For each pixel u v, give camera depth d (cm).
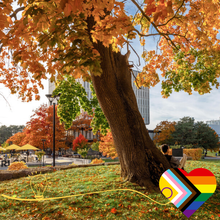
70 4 211
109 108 612
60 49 407
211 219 392
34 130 3338
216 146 4041
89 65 317
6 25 288
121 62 662
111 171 832
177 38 985
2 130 10569
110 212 435
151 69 1009
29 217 431
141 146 605
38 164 2391
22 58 382
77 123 5056
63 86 1259
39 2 294
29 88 862
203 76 924
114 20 319
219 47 807
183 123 4334
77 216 421
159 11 258
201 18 738
